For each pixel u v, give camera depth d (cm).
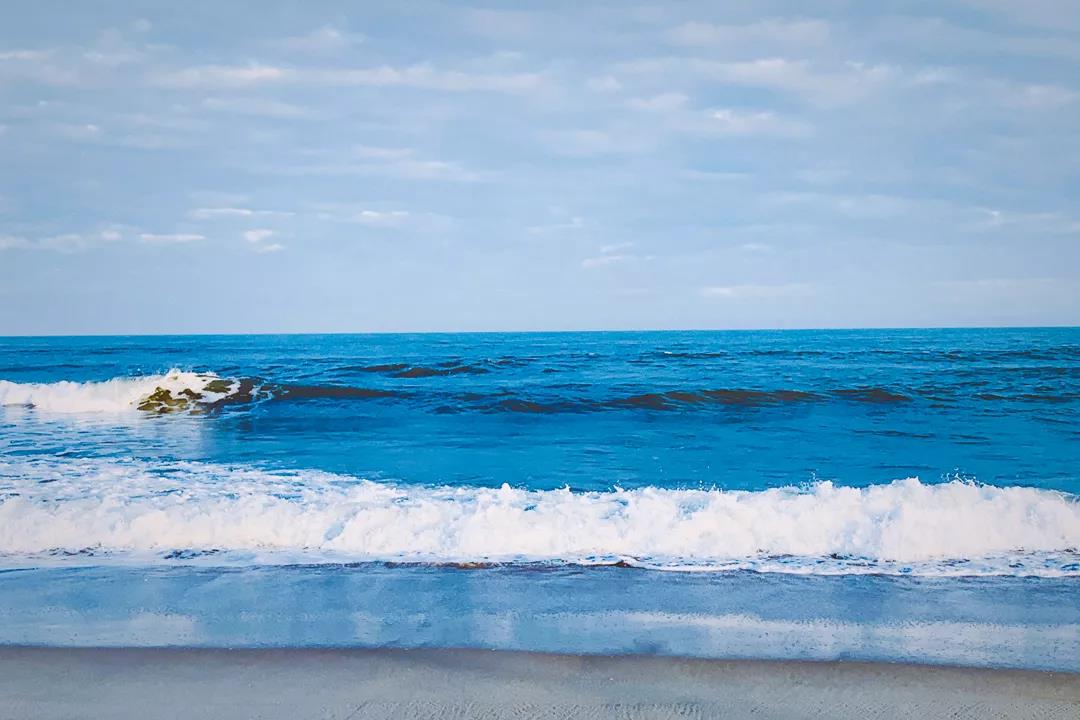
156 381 1742
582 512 688
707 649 425
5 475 888
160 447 1145
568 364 2862
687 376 2288
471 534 626
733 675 393
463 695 371
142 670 398
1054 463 1041
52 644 430
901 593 521
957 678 389
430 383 2072
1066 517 636
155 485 836
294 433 1319
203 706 360
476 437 1291
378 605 496
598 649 426
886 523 633
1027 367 2473
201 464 995
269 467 981
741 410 1616
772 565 582
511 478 940
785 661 410
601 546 623
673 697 369
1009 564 583
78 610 484
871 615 479
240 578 550
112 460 1018
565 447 1188
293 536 642
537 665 405
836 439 1259
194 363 3025
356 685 382
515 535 625
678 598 511
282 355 3791
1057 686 380
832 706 360
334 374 2380
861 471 996
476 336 9425
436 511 689
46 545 623
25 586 530
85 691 374
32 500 741
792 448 1177
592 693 373
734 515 664
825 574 562
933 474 973
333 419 1491
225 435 1284
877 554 602
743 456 1109
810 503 693
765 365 2761
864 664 406
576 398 1692
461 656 416
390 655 417
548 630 454
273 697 369
